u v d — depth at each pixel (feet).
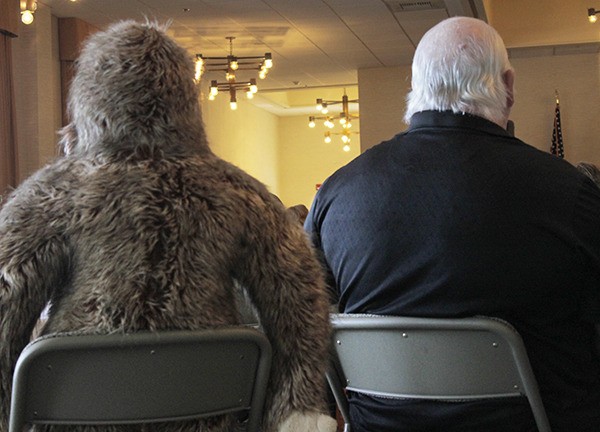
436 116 5.99
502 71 6.01
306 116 77.36
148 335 4.54
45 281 4.75
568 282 5.52
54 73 37.60
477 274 5.51
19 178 33.30
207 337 4.64
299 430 4.93
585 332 5.73
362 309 5.94
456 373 5.37
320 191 6.34
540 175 5.60
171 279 4.70
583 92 44.78
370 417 5.82
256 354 4.89
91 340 4.47
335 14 38.11
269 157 74.38
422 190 5.76
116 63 4.92
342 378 6.10
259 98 66.08
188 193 4.85
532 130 45.27
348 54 47.80
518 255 5.48
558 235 5.48
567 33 44.52
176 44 5.12
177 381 4.67
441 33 6.07
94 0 34.88
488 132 5.87
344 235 6.03
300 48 45.60
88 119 4.96
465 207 5.61
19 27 35.27
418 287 5.66
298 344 5.06
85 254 4.73
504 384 5.32
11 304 4.67
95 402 4.59
